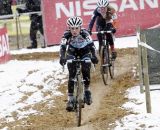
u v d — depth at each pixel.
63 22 33.97
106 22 23.06
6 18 37.16
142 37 17.03
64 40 16.92
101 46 23.09
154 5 35.00
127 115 16.95
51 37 33.97
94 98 20.94
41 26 34.22
